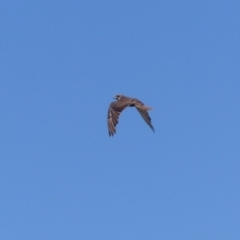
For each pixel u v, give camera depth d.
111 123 77.44
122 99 78.81
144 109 78.69
